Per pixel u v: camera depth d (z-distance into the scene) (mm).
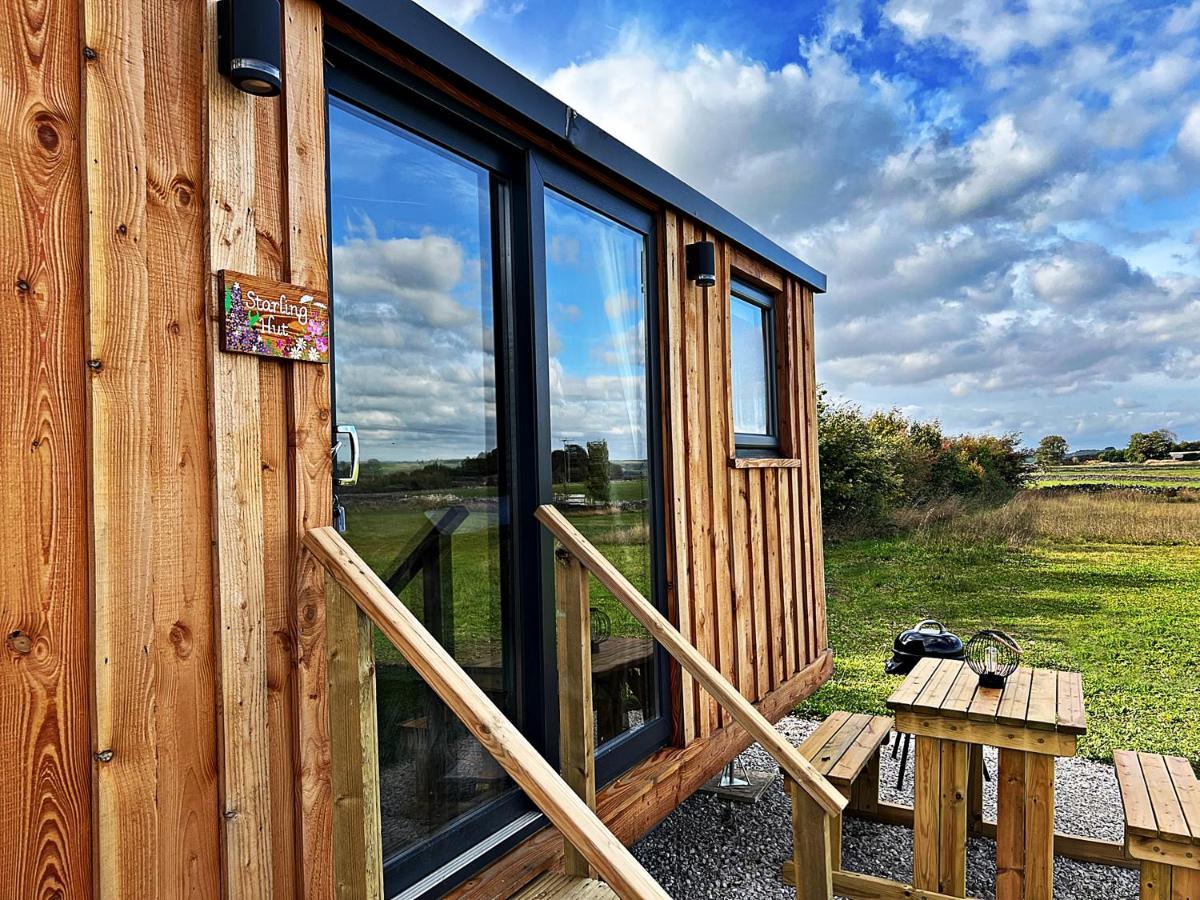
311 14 1822
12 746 1307
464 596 2436
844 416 12930
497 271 2621
